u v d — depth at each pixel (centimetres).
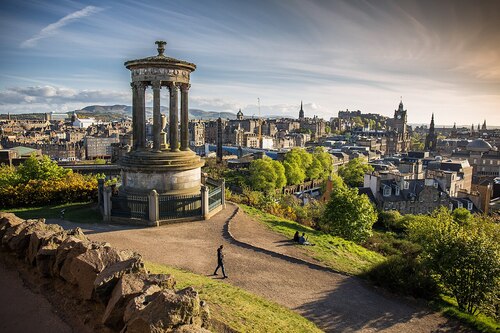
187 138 3109
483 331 1844
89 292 982
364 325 1678
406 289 2105
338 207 3734
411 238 4547
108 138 18650
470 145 17125
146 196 2711
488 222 4306
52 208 3000
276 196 5725
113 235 2325
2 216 1439
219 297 1433
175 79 2883
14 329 905
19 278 1160
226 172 7819
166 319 747
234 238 2458
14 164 5700
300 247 2556
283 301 1725
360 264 2534
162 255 2038
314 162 10819
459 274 2167
